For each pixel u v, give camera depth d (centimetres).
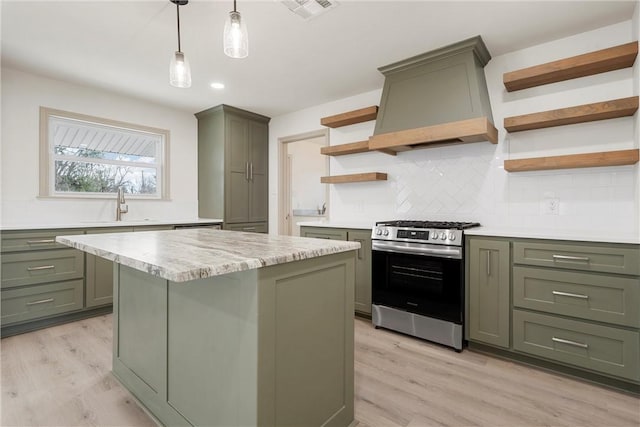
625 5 206
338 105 390
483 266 228
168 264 100
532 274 209
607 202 229
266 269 113
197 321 136
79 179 357
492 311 225
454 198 296
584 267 192
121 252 125
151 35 243
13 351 235
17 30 236
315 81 331
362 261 301
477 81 250
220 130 416
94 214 356
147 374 168
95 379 198
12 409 169
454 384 193
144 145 410
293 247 139
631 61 213
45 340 254
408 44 256
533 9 212
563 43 246
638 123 208
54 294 281
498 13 216
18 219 306
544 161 233
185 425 143
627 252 180
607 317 186
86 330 274
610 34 229
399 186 334
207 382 132
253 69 303
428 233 249
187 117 439
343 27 233
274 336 117
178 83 181
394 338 262
